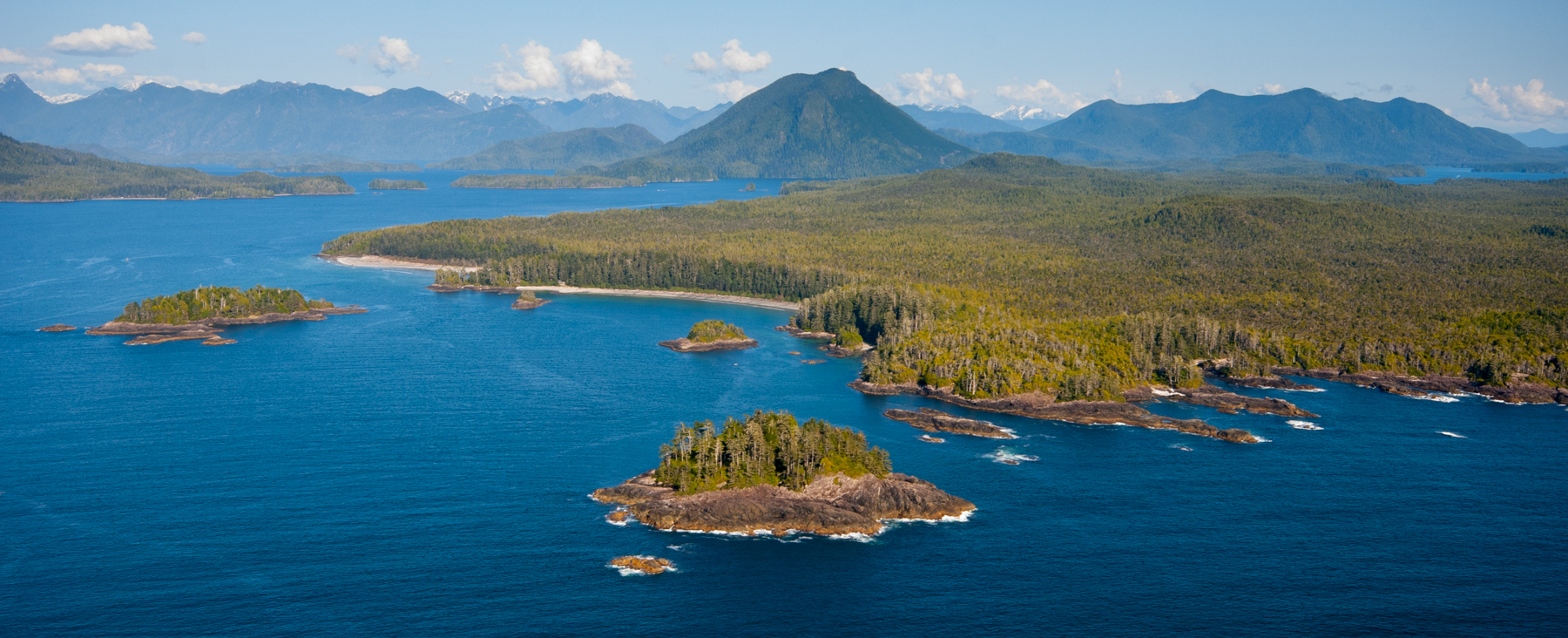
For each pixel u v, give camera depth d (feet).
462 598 628.69
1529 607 646.33
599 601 631.15
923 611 629.92
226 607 611.88
